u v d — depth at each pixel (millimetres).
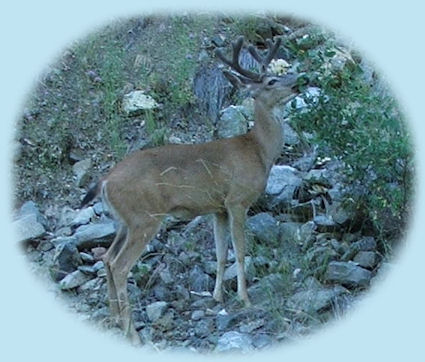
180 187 12891
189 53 18047
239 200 13148
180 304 12938
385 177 13430
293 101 13664
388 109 13086
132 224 12586
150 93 17266
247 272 13383
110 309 12531
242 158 13266
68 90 17406
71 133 16641
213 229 14469
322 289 12641
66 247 13883
